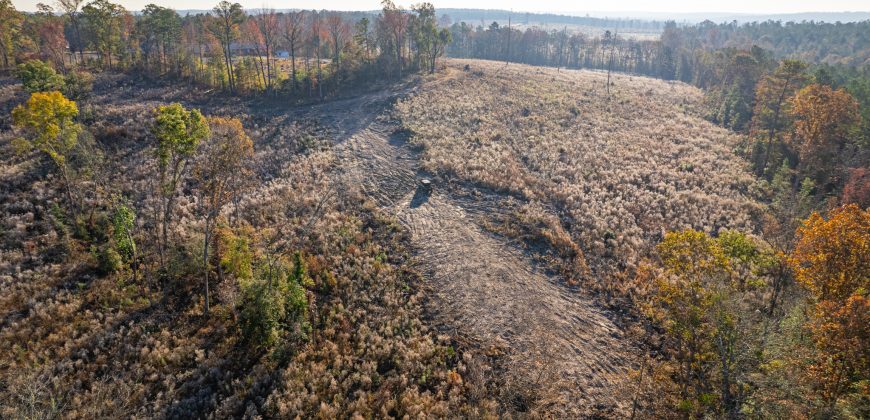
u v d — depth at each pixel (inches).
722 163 2391.7
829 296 899.4
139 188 1636.3
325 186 1806.1
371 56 3754.9
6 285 1131.9
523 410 970.1
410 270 1378.0
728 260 989.2
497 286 1341.0
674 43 7229.3
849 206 936.3
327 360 1014.4
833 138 2137.1
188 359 989.2
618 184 2085.4
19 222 1341.0
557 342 1162.6
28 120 1190.3
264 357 1005.8
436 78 3499.0
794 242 1196.5
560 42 7332.7
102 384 882.8
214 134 1332.4
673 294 1010.7
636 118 3157.0
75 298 1115.9
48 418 757.9
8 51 2812.5
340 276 1285.7
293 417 872.3
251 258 1237.1
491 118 2805.1
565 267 1445.6
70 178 1556.3
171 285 1188.5
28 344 965.8
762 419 868.0
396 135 2421.3
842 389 810.2
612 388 1050.7
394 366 1031.6
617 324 1248.2
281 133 2297.0
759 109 2603.3
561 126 2829.7
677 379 1065.5
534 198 1873.8
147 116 2237.9
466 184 1946.4
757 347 941.2
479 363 1058.7
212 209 1176.2
